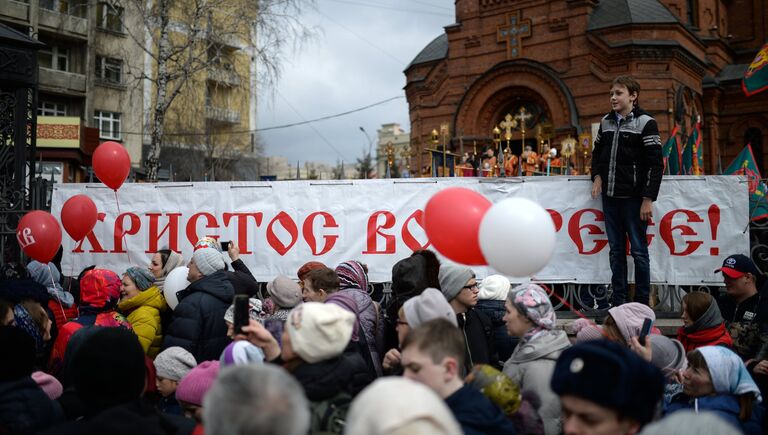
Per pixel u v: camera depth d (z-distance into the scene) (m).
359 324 4.70
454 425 2.11
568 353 2.59
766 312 4.76
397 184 6.93
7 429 3.17
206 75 23.97
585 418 2.47
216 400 2.17
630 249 6.41
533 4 23.42
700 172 9.88
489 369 3.38
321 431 3.01
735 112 25.30
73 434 2.71
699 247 6.45
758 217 6.98
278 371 2.27
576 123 22.22
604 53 21.92
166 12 18.50
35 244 5.64
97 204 7.38
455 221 3.58
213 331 4.73
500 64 23.58
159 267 5.94
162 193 7.31
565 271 6.64
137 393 3.00
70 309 5.98
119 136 30.73
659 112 21.44
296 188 7.06
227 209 7.16
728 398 3.66
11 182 7.27
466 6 24.84
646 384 2.49
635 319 4.23
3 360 3.27
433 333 2.97
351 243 6.95
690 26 25.80
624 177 6.15
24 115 7.38
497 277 5.62
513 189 6.76
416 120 26.11
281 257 7.03
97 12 30.20
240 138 32.66
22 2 27.66
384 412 2.04
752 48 27.33
